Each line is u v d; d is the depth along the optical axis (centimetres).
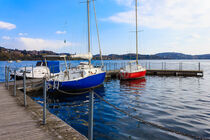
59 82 1159
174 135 502
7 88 1136
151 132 527
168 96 1123
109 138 488
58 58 1348
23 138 348
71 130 393
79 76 1345
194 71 2656
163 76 2662
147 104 906
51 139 343
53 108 884
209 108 806
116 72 2661
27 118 486
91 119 279
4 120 468
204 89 1405
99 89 1486
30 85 1355
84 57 1417
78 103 1002
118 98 1085
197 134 504
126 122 624
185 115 698
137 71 2180
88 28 1570
